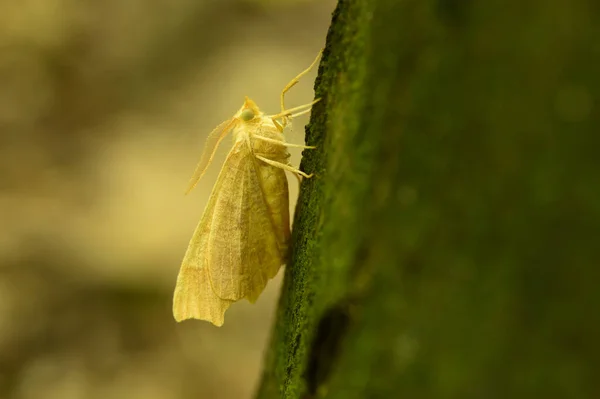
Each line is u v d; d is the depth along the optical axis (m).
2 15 0.55
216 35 0.60
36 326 0.34
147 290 0.37
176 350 0.35
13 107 0.50
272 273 0.20
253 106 0.20
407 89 0.15
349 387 0.16
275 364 0.19
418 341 0.15
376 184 0.16
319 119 0.17
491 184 0.14
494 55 0.14
